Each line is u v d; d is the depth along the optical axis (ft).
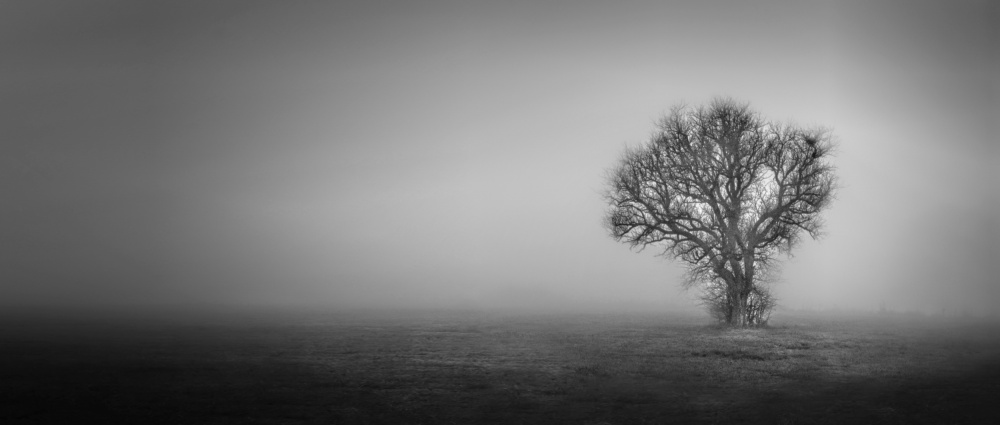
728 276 182.29
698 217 181.68
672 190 183.42
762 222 180.24
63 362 103.65
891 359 108.78
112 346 127.75
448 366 101.09
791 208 175.63
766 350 122.21
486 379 88.07
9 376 89.45
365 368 98.68
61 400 72.79
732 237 179.11
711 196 179.32
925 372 93.97
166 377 89.20
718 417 64.80
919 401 72.69
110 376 89.81
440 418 64.59
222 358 110.32
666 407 69.72
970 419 63.77
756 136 181.37
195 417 64.75
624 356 113.39
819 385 83.10
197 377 89.35
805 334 159.12
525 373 93.50
